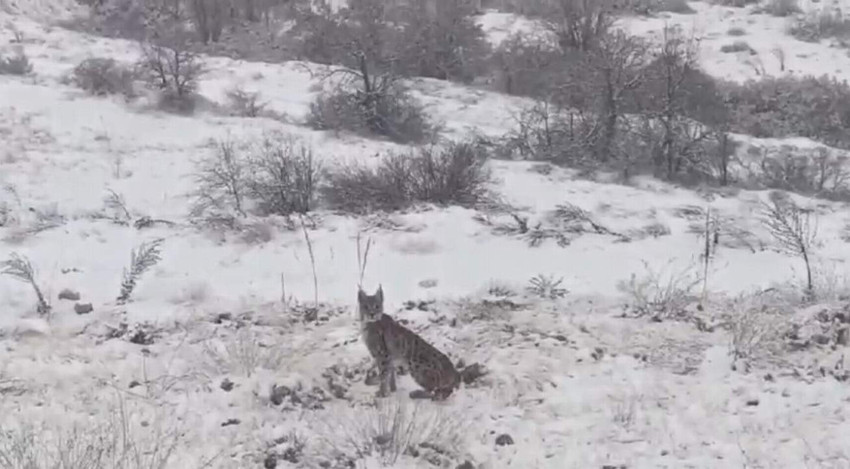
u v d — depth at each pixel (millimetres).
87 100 29516
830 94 36500
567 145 29266
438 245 15992
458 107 34438
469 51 39938
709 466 7250
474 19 45375
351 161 24031
